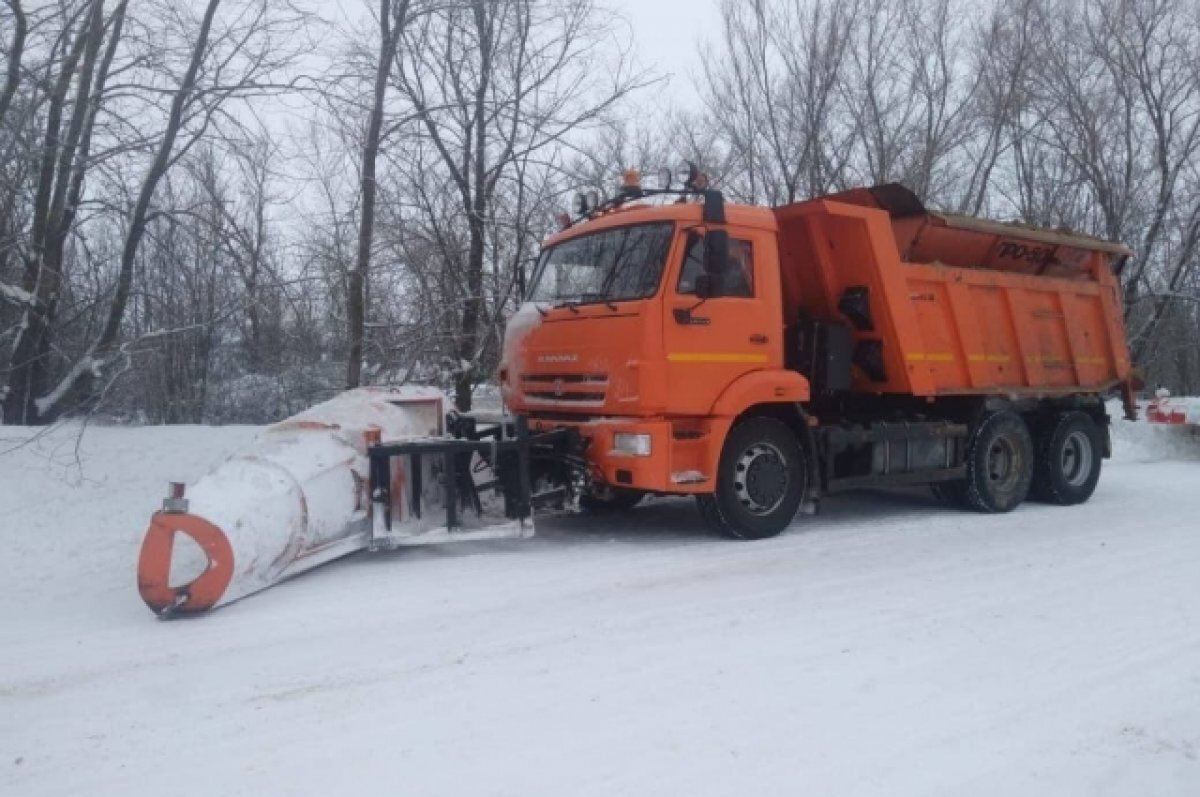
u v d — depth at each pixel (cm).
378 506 723
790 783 371
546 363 830
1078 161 2031
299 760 392
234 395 1596
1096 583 674
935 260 954
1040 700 453
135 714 441
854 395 954
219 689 470
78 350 1355
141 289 1500
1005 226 979
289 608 611
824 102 1828
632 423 747
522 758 392
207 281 1517
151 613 611
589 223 845
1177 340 2894
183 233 1277
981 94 1961
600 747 402
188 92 1092
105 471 912
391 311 1236
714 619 581
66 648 538
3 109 1051
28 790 370
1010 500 1006
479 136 1269
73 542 775
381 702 451
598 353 777
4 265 1289
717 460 778
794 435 856
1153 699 456
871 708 442
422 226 1226
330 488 692
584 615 591
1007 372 1007
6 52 1054
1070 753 399
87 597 659
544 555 765
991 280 981
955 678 481
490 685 471
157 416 1538
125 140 1141
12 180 1111
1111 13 2012
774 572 705
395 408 788
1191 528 898
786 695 457
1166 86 2014
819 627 565
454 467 745
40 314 1160
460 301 1220
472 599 630
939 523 932
